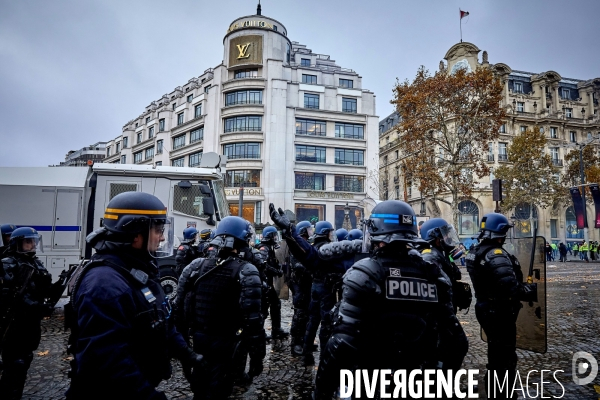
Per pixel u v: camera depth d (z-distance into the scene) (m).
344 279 2.19
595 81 47.38
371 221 2.32
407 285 2.12
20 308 3.73
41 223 8.79
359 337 2.07
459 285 3.73
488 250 3.68
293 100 39.88
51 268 8.77
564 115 44.72
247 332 2.98
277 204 37.16
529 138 35.47
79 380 1.61
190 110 44.78
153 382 1.85
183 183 9.63
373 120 41.59
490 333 3.57
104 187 9.30
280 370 5.07
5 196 8.65
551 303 10.20
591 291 12.55
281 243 7.86
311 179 39.31
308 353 5.23
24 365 3.76
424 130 26.41
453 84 25.45
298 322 5.75
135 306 1.77
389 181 51.56
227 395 3.01
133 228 1.87
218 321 3.03
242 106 38.75
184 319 3.26
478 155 27.59
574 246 37.47
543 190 35.72
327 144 39.94
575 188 31.03
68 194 9.05
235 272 3.08
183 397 4.24
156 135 48.25
